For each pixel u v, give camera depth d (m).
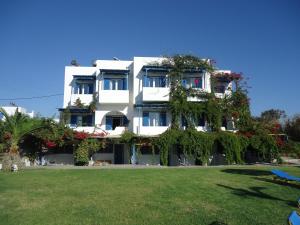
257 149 35.69
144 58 39.66
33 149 35.88
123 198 12.78
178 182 17.59
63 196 13.25
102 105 39.16
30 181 18.06
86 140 35.44
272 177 19.91
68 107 38.75
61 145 35.31
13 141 28.17
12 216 9.85
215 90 40.47
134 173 22.69
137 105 37.34
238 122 37.91
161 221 9.27
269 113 69.38
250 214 10.07
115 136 36.03
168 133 35.28
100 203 11.80
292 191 14.55
